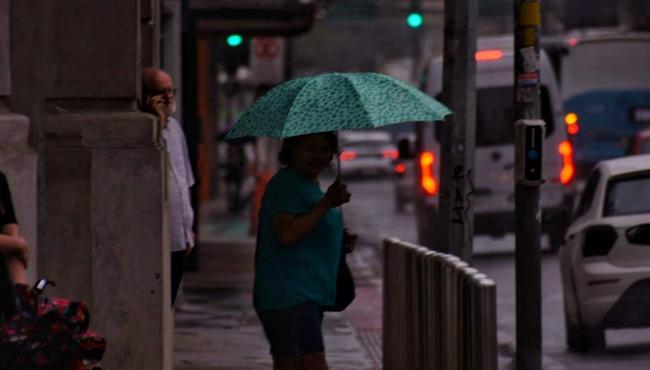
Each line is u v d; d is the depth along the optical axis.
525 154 24.28
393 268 23.02
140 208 20.00
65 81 20.17
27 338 14.48
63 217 20.00
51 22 20.12
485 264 49.53
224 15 54.66
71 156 19.98
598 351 29.38
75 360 14.62
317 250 17.95
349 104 17.52
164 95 22.28
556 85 50.72
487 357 16.05
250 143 89.31
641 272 28.33
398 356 22.58
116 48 20.20
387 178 128.75
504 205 50.69
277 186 17.86
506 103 50.84
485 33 138.00
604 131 84.00
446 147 27.11
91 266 19.98
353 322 35.72
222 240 60.34
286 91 17.97
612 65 84.12
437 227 27.41
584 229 29.02
